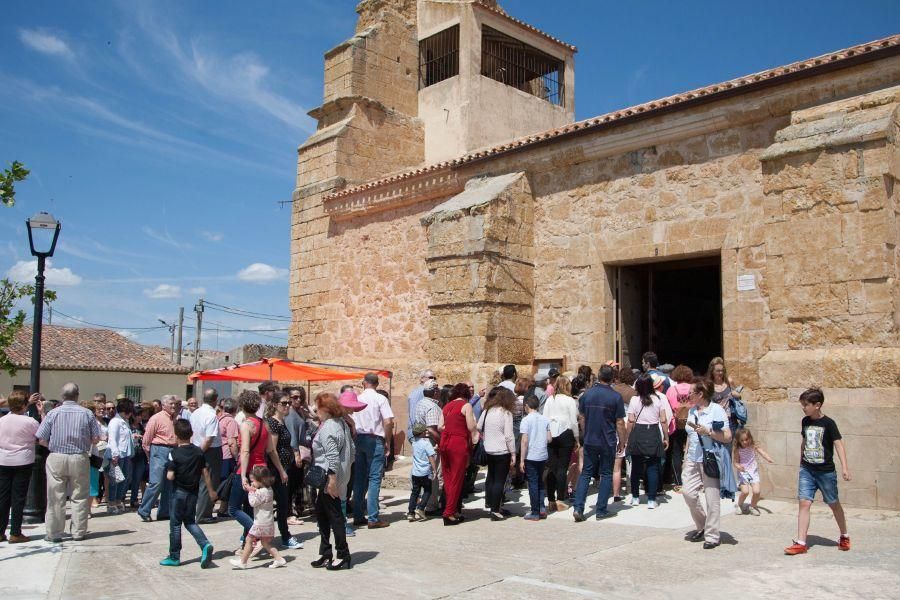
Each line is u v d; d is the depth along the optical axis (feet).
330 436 25.05
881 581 20.52
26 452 30.81
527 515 32.45
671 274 50.42
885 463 30.01
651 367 37.50
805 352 33.24
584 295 45.93
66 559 27.20
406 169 69.92
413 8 73.97
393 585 22.20
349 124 65.36
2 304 44.21
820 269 33.30
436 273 48.34
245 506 37.32
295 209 67.41
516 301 47.19
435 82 75.20
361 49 68.08
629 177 44.45
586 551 25.71
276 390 34.45
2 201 40.83
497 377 39.83
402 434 51.90
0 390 101.09
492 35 74.13
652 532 28.53
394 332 56.85
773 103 37.93
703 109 40.42
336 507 24.80
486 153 50.21
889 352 30.73
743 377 38.22
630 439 33.32
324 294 63.36
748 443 31.27
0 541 30.45
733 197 39.78
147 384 116.16
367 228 60.39
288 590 22.12
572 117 81.10
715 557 24.09
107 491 39.81
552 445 34.19
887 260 31.58
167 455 37.04
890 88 34.24
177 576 24.45
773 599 19.45
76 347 114.83
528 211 48.80
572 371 45.85
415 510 33.53
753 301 38.34
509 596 20.51
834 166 33.22
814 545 25.00
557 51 79.82
